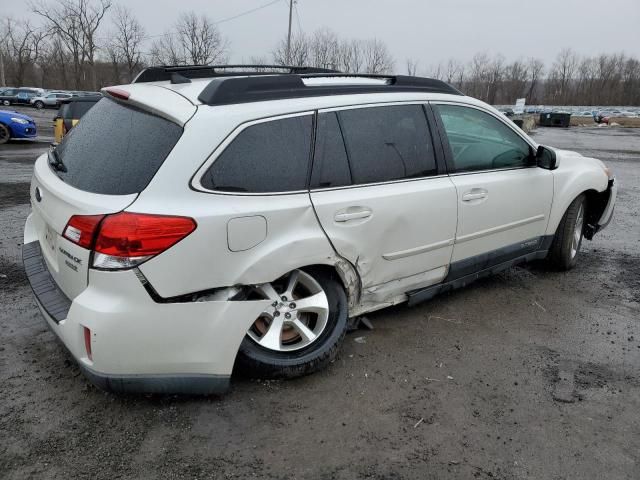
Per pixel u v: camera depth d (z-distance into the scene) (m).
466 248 3.99
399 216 3.42
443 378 3.28
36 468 2.41
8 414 2.76
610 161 16.94
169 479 2.38
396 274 3.57
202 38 60.69
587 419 2.94
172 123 2.73
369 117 3.38
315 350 3.19
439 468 2.53
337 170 3.17
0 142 15.49
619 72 101.25
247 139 2.83
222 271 2.71
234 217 2.70
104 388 2.62
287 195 2.94
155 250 2.50
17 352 3.35
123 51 64.81
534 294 4.66
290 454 2.57
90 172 2.80
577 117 62.38
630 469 2.58
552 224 4.76
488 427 2.84
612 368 3.48
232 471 2.45
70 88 72.81
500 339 3.82
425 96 3.74
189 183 2.62
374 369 3.34
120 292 2.50
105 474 2.40
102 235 2.49
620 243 6.44
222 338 2.75
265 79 3.04
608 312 4.35
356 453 2.60
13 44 72.94
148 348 2.59
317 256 3.05
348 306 3.41
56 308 2.79
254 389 3.05
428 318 4.10
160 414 2.80
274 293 3.04
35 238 3.58
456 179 3.81
